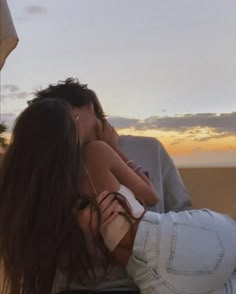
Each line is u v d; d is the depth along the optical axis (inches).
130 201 61.3
